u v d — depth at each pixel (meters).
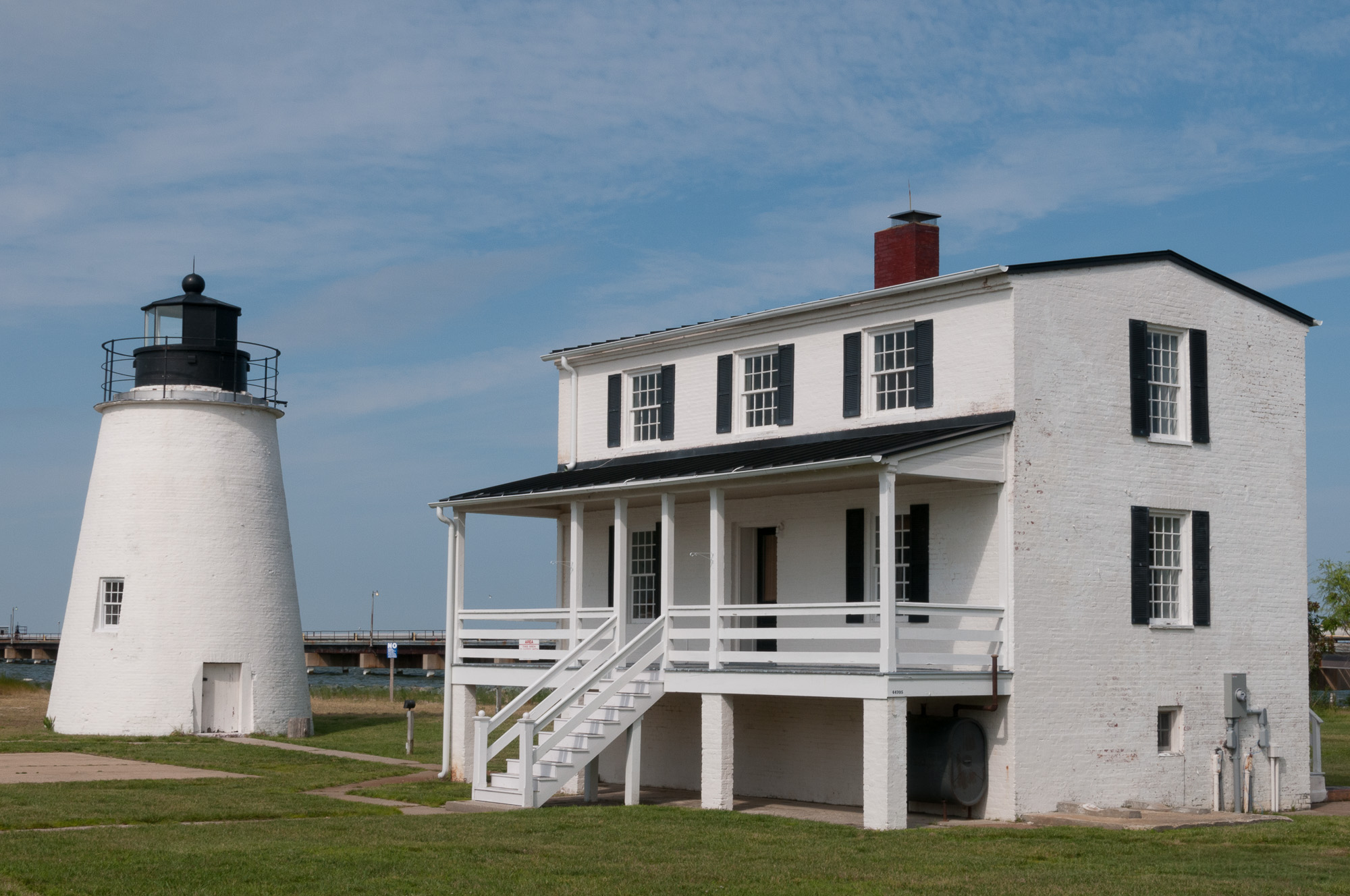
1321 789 23.69
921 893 12.89
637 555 25.59
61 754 27.11
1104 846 16.28
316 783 22.50
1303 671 22.95
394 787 21.98
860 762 21.06
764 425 23.77
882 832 17.38
